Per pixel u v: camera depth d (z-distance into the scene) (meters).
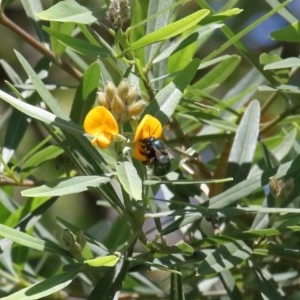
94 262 0.55
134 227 0.60
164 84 0.68
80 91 0.63
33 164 0.68
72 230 0.60
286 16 0.65
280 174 0.61
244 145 0.66
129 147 0.57
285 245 0.64
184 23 0.56
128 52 0.61
